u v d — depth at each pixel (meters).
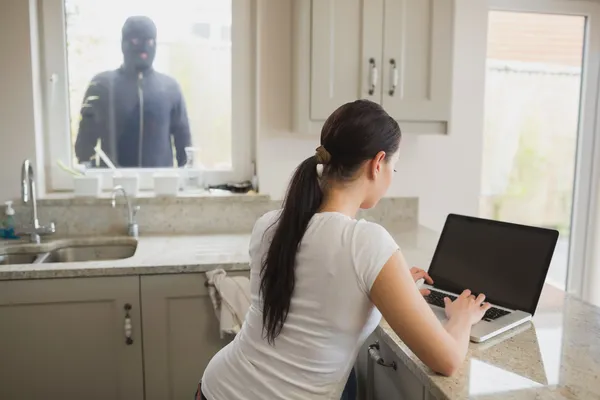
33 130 2.35
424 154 2.68
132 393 2.01
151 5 2.49
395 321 1.00
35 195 2.35
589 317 1.42
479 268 1.53
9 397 1.95
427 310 1.02
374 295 1.00
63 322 1.93
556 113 2.90
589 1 2.78
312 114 2.24
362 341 1.10
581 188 2.96
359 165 1.08
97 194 2.44
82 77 2.49
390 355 1.36
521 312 1.39
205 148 2.64
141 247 2.20
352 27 2.21
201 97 2.60
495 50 2.77
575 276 3.04
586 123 2.91
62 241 2.33
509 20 2.76
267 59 2.43
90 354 1.96
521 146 2.88
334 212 1.08
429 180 2.70
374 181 1.11
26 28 2.29
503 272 1.48
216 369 1.22
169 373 2.02
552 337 1.27
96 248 2.37
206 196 2.48
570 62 2.87
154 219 2.47
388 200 2.66
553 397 0.99
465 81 2.66
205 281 1.98
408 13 2.24
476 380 1.05
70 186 2.54
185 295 1.98
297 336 1.07
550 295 1.59
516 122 2.86
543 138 2.91
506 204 2.92
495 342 1.24
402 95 2.28
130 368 1.99
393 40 2.24
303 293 1.06
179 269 1.95
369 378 1.54
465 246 1.58
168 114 2.58
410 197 2.67
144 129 2.57
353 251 1.01
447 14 2.26
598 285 3.07
